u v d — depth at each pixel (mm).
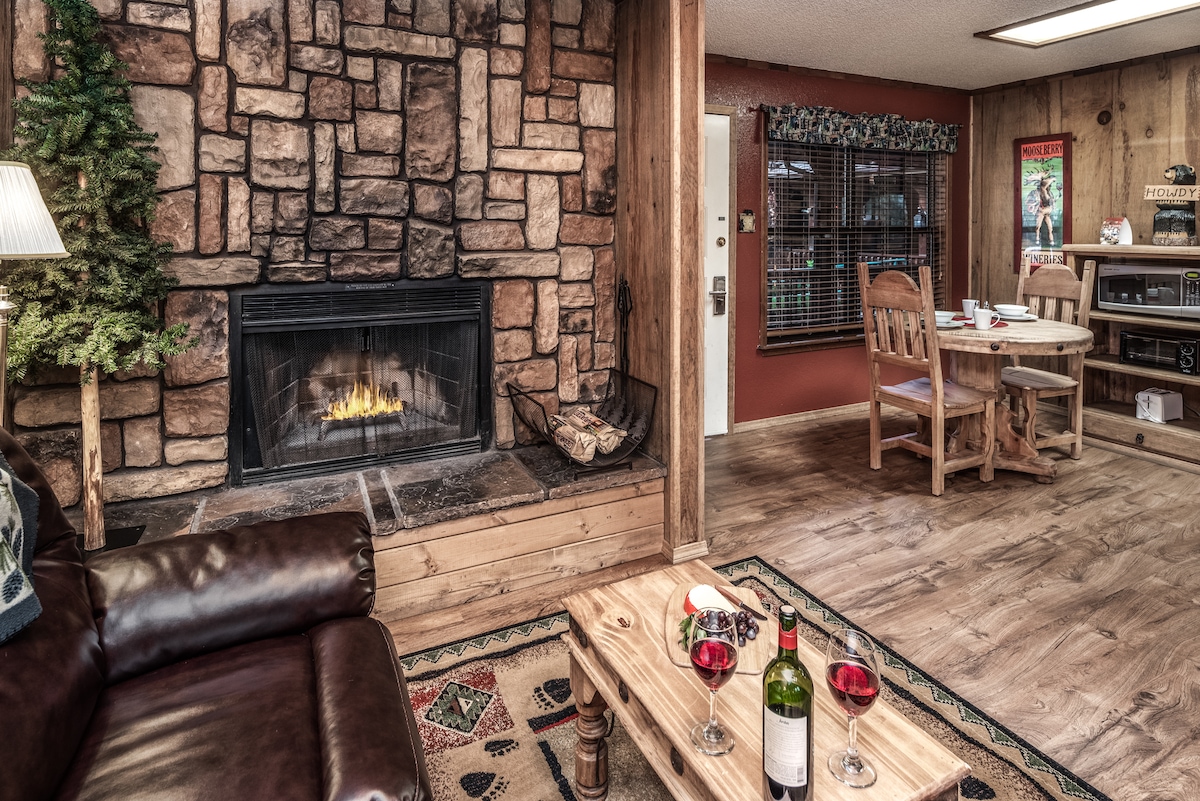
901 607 2574
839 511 3500
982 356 3945
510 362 3232
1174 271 4172
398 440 3076
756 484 3910
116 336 2184
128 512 2584
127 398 2637
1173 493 3670
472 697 2107
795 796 1095
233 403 2793
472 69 2984
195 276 2627
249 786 1136
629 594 1818
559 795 1737
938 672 2189
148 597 1522
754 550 3072
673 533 2963
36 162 2154
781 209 4992
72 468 2588
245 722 1287
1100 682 2129
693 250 2865
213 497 2727
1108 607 2549
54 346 2158
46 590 1379
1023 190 5445
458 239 3059
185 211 2607
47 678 1214
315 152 2764
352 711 1284
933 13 3727
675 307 2850
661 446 3010
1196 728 1925
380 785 1122
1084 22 3844
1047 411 5258
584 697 1662
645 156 3006
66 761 1191
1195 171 4461
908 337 4109
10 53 2346
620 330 3350
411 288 2996
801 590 2709
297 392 2924
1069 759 1821
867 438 4781
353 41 2766
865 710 1169
